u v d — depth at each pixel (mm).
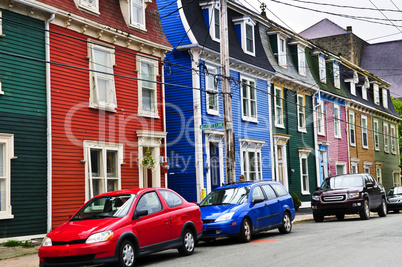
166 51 21938
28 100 15812
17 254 13578
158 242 11656
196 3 25250
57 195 16422
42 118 16219
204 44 24000
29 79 15922
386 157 48844
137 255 10961
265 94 29266
